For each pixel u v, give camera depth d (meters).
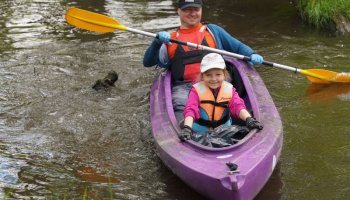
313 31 7.12
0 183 3.72
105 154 4.17
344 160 3.93
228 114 3.98
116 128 4.62
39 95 5.33
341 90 5.33
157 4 8.42
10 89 5.48
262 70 5.88
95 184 3.71
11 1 8.71
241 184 3.03
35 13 8.04
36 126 4.67
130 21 7.52
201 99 3.94
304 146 4.17
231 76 4.69
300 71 5.18
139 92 5.39
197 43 4.79
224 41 4.98
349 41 6.75
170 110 4.04
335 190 3.54
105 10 8.10
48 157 4.12
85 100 5.22
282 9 8.05
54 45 6.71
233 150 3.38
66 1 8.70
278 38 6.87
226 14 7.89
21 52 6.48
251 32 7.11
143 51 6.48
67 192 3.61
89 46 6.68
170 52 4.73
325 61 6.09
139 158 4.09
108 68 6.00
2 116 4.87
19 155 4.14
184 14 4.75
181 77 4.64
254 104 4.05
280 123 3.89
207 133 3.72
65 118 4.82
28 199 3.51
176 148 3.53
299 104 4.99
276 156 3.52
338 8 7.21
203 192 3.26
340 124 4.54
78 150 4.23
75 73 5.88
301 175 3.75
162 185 3.69
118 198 3.53
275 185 3.63
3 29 7.32
